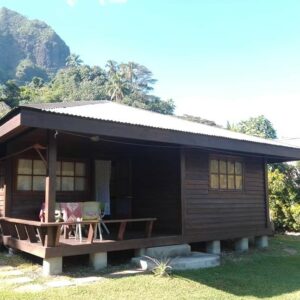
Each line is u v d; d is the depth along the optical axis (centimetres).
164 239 845
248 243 1116
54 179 680
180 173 916
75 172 1024
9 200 893
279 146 1032
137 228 1037
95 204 787
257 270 790
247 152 978
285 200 1452
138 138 717
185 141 796
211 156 992
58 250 671
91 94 6450
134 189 1071
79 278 650
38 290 570
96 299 539
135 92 6994
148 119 903
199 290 616
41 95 6031
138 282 636
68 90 6638
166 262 734
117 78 6544
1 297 524
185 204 906
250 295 609
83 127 649
